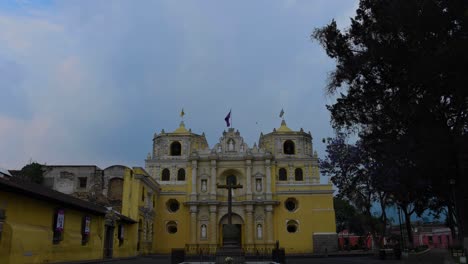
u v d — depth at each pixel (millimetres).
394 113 23109
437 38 20797
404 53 21484
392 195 43625
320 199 63000
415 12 20406
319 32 25203
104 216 36938
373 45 22328
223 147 66625
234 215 63719
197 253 54750
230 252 26859
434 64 19844
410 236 47250
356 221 82000
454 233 39719
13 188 21141
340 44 24625
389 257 42438
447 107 22391
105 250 38656
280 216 62781
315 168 66312
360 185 46656
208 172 65125
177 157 67125
